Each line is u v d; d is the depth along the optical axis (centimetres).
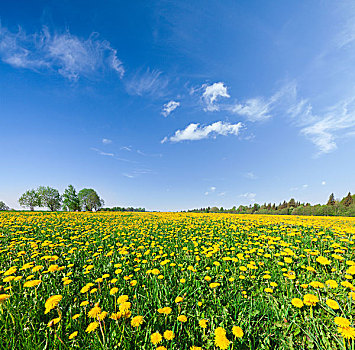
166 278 401
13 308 277
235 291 337
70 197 7350
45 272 373
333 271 404
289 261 419
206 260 504
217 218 2127
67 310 281
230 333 235
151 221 1747
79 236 820
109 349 208
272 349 222
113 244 729
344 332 203
